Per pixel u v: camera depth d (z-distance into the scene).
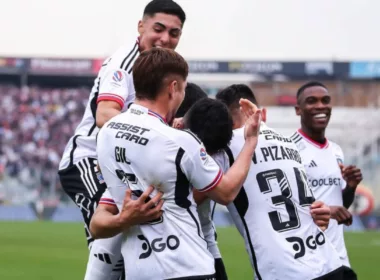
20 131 46.00
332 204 9.89
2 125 46.06
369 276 18.19
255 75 47.03
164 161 6.28
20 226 35.09
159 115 6.48
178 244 6.31
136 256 6.39
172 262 6.28
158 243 6.31
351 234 34.12
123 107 7.76
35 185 42.03
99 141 6.62
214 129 6.87
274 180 7.25
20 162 44.50
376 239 30.75
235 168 6.57
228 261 20.98
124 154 6.40
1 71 47.56
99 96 7.73
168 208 6.35
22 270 19.05
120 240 7.24
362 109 44.47
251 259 7.26
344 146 42.94
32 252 23.67
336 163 10.02
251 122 6.74
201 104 6.97
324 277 7.13
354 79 47.00
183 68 6.54
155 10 8.09
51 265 20.22
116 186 6.50
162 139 6.31
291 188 7.29
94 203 7.86
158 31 8.08
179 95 6.55
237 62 46.88
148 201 6.26
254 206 7.22
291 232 7.16
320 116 9.93
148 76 6.45
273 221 7.18
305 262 7.09
